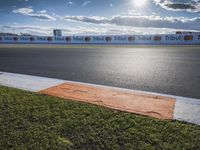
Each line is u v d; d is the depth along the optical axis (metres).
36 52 13.86
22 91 4.02
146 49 17.33
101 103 3.28
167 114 2.83
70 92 3.96
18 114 2.85
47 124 2.54
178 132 2.31
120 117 2.72
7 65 7.79
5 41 44.84
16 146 2.09
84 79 5.19
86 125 2.50
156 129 2.38
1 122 2.61
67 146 2.08
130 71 6.21
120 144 2.10
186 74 5.60
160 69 6.51
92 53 12.91
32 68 7.01
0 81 5.02
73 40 36.34
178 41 27.69
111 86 4.44
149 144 2.08
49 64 7.85
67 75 5.73
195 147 2.02
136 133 2.29
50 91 4.04
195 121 2.61
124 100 3.44
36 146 2.08
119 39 31.84
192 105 3.19
